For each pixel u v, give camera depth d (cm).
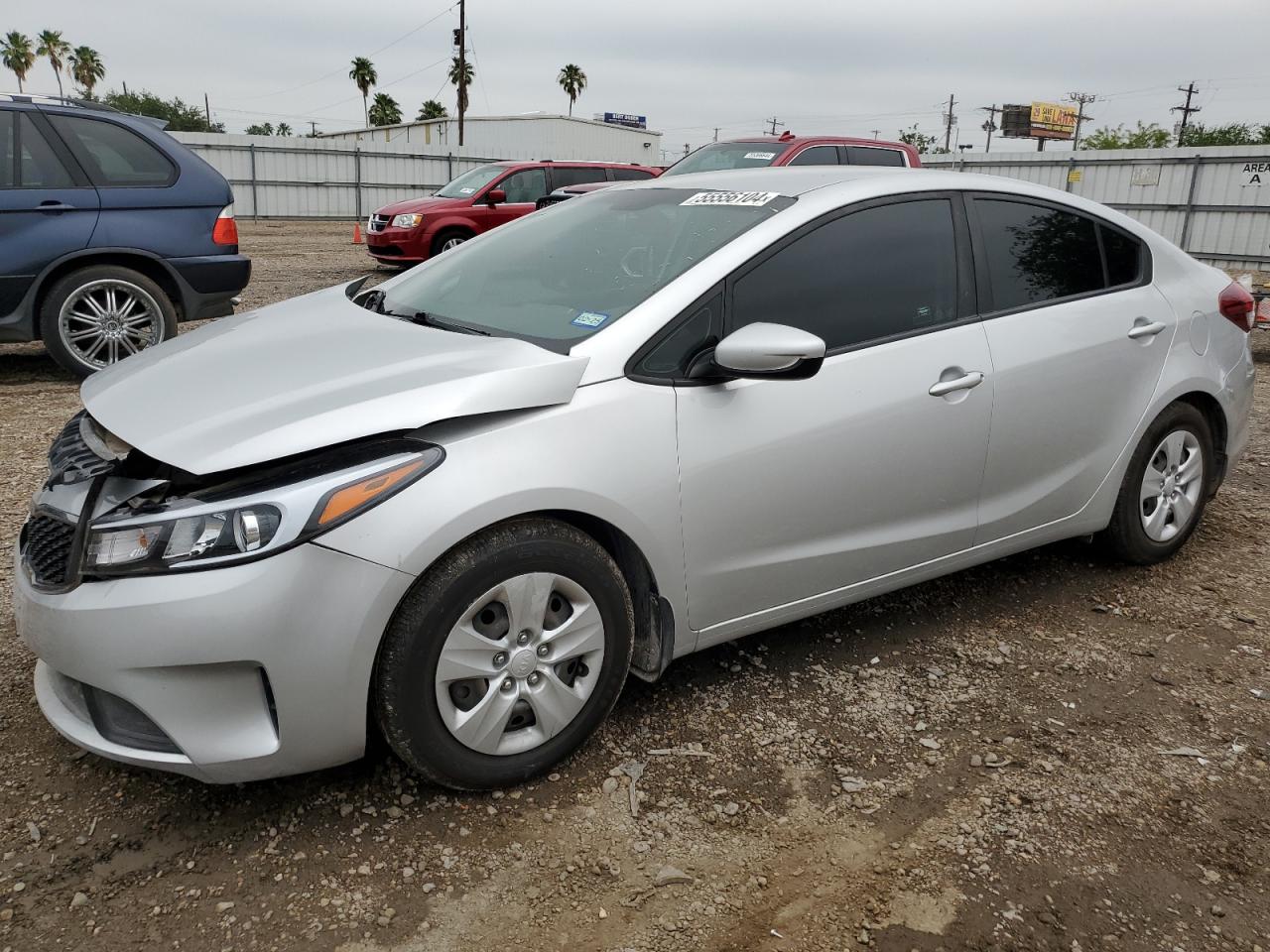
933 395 312
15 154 631
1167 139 5150
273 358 271
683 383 267
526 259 332
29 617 230
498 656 245
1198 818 254
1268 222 1688
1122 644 348
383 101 6222
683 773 267
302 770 231
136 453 234
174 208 679
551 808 251
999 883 229
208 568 212
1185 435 398
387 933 210
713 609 283
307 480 218
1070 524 372
